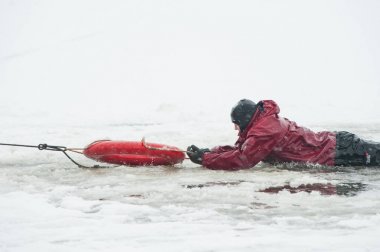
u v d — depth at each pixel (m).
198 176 11.23
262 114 11.55
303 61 42.59
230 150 12.08
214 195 9.41
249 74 38.91
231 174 11.38
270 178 10.88
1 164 13.11
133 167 12.33
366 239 6.74
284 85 35.72
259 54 44.41
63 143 17.12
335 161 11.88
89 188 10.19
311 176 11.04
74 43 50.75
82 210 8.59
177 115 25.70
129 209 8.52
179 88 35.00
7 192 10.00
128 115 26.55
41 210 8.49
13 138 18.45
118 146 12.17
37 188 10.32
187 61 42.19
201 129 20.66
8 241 6.97
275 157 12.09
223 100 31.39
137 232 7.29
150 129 21.03
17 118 26.14
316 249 6.43
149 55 44.16
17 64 44.44
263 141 11.40
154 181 10.75
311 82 36.59
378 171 11.51
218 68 40.38
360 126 20.92
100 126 22.75
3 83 38.00
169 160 12.31
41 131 20.66
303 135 11.89
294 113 25.98
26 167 12.65
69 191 9.95
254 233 7.16
